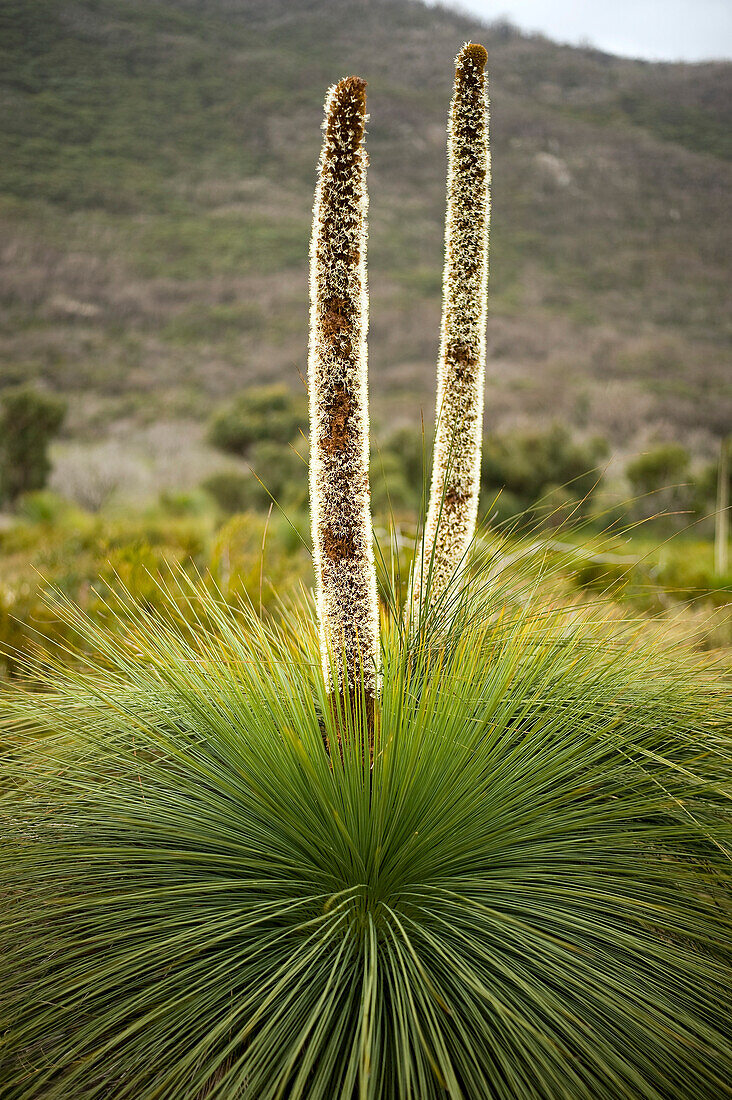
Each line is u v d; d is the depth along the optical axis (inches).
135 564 251.0
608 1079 75.2
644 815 103.4
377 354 2810.0
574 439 1877.5
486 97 109.7
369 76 6018.7
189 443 1572.3
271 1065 72.7
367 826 94.5
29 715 119.5
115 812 100.3
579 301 3676.2
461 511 120.1
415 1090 70.9
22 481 918.4
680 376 2775.6
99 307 3053.6
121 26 5792.3
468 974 78.5
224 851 98.8
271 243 3885.3
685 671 123.1
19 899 93.0
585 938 89.5
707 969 82.1
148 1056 76.3
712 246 4347.9
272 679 118.4
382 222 4261.8
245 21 6589.6
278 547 367.2
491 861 97.4
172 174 4510.3
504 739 106.6
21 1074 78.8
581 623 128.0
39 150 4288.9
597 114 5905.5
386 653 110.3
